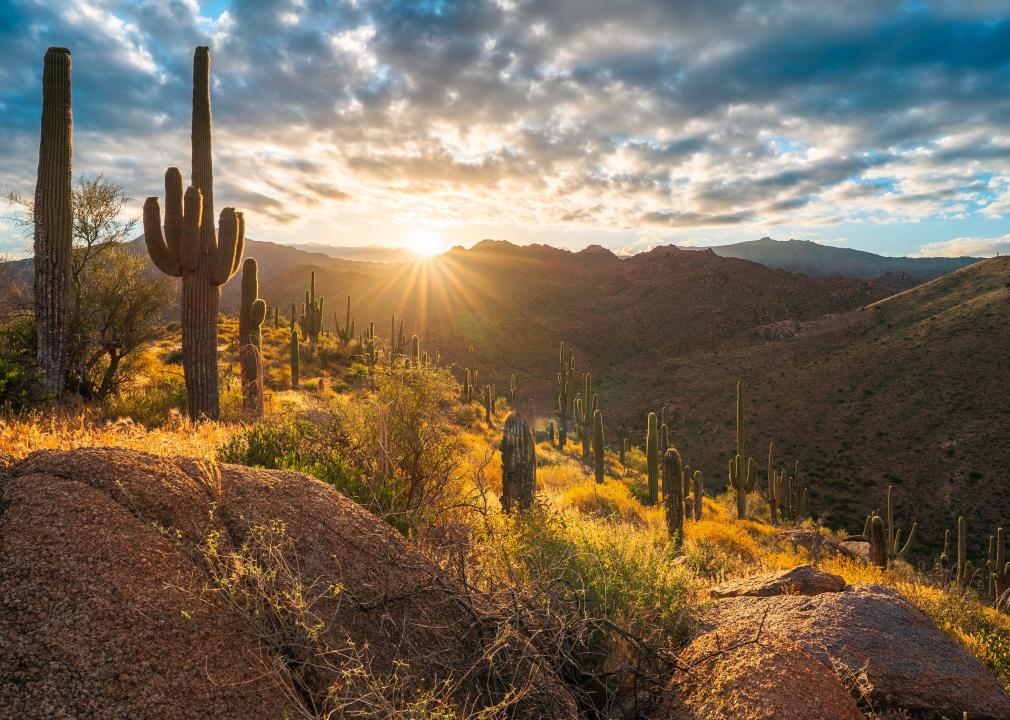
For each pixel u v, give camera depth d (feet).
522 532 13.92
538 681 7.64
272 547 7.39
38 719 5.04
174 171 35.86
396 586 8.54
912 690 10.67
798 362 387.75
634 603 11.73
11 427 13.26
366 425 18.43
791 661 9.04
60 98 33.86
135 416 30.27
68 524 6.57
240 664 6.25
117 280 46.91
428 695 6.33
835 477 236.43
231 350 92.94
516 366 570.46
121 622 5.92
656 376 447.83
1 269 49.62
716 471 264.72
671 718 8.50
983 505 194.49
